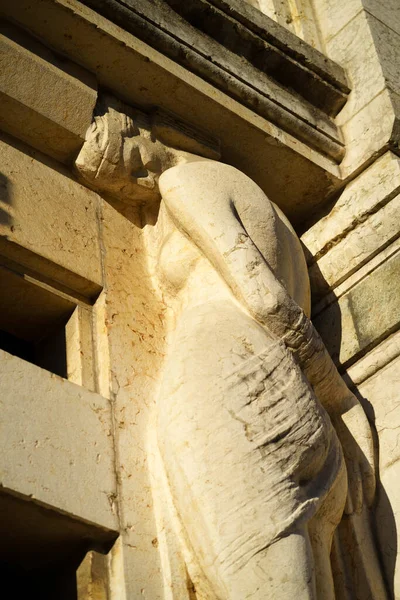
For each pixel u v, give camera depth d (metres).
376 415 7.57
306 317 6.98
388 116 8.41
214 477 6.23
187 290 7.30
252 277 6.96
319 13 9.38
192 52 7.89
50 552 6.36
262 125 8.16
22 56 7.36
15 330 7.30
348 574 6.92
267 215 7.52
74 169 7.55
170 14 7.90
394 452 7.34
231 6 8.15
